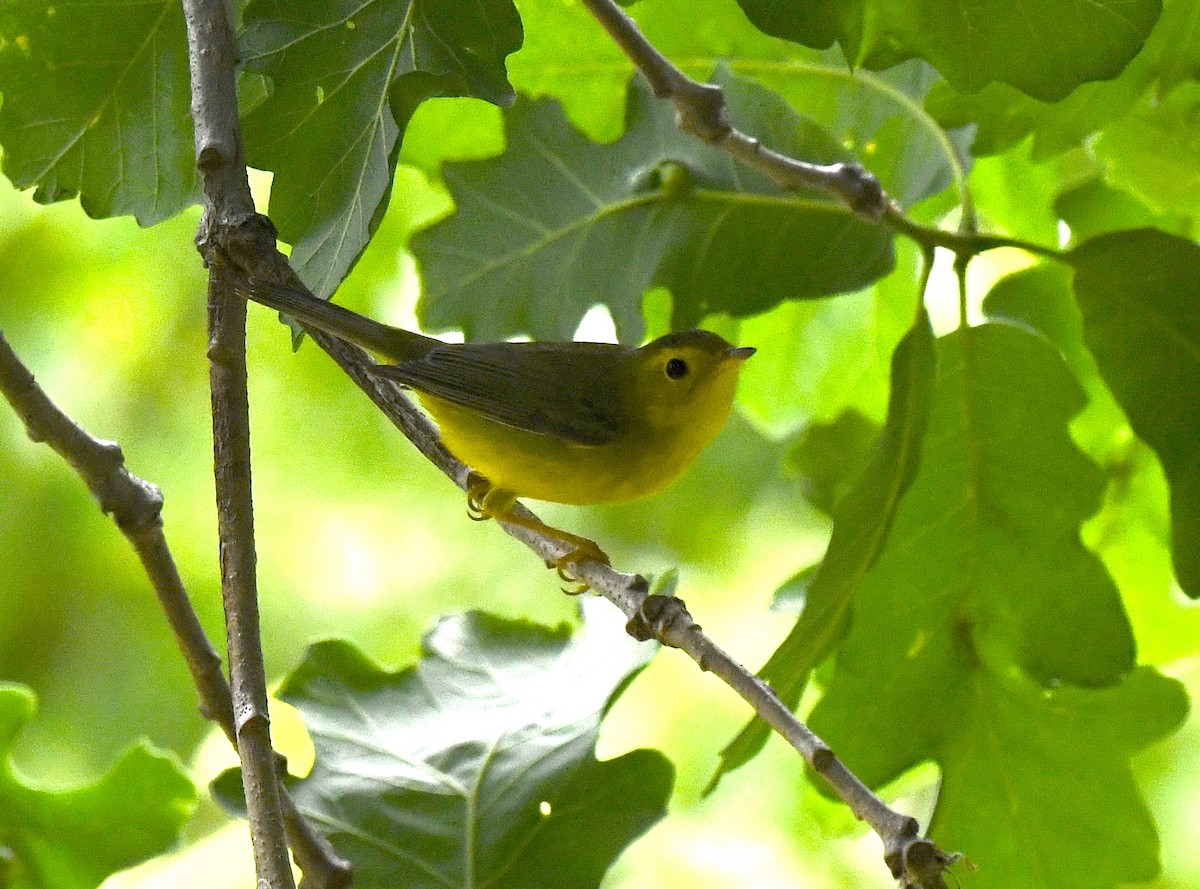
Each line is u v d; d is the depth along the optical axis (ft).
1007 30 23.76
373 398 29.40
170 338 52.42
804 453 38.14
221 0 22.66
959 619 29.84
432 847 23.90
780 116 31.76
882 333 37.50
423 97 21.66
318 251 22.17
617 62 33.19
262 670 19.49
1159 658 35.63
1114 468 34.76
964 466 29.63
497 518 30.30
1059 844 30.12
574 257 32.07
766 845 45.09
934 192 32.17
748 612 52.54
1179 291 26.96
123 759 28.04
